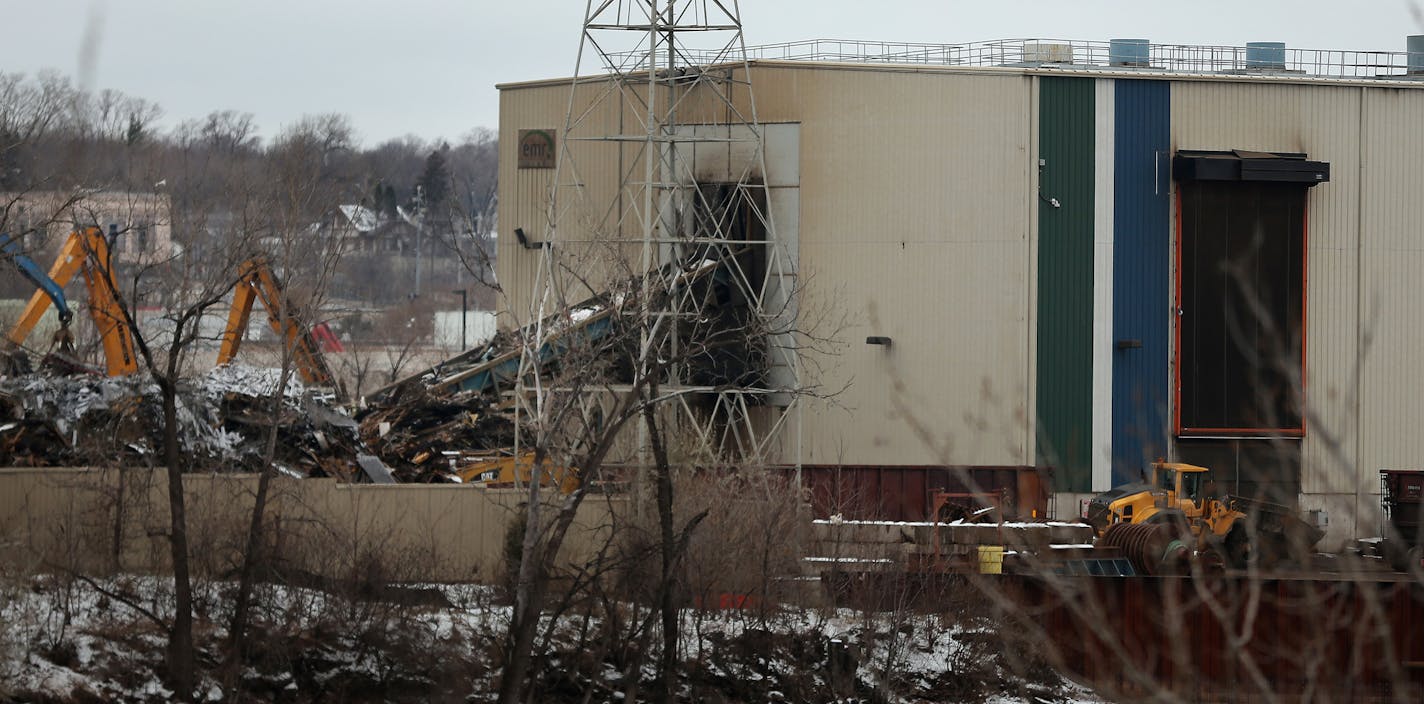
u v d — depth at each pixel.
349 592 57.34
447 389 78.06
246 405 67.62
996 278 85.56
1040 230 85.88
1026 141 85.69
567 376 55.47
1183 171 85.88
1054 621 63.66
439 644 56.25
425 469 71.50
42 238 70.00
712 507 63.22
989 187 85.50
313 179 82.88
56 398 64.75
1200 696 61.09
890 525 67.06
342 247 74.69
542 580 49.66
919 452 84.94
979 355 85.50
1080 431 85.62
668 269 80.06
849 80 85.31
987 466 84.75
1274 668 61.81
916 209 85.38
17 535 55.38
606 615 56.53
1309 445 86.38
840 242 85.31
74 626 53.47
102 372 70.19
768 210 79.88
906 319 85.25
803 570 64.19
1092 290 86.19
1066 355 85.94
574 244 82.56
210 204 83.56
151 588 56.47
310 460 67.44
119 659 51.91
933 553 65.44
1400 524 77.75
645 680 57.66
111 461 60.31
